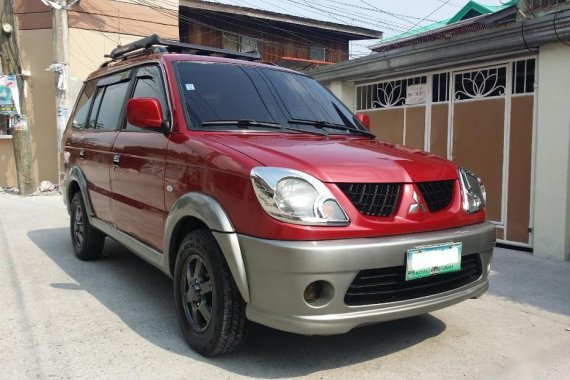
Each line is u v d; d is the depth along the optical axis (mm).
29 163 12281
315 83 4848
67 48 12320
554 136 6043
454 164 3734
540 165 6203
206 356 3375
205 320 3357
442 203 3420
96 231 5570
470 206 3576
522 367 3375
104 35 13922
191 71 4145
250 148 3279
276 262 2828
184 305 3539
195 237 3346
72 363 3291
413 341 3740
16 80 12266
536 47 6156
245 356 3428
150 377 3125
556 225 6074
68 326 3893
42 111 13625
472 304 4578
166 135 3826
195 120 3760
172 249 3682
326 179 2967
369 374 3227
